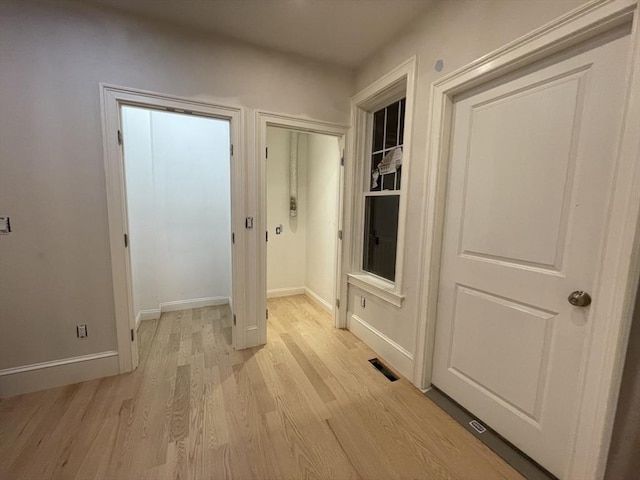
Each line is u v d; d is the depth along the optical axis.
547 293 1.32
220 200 3.48
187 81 2.06
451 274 1.82
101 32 1.83
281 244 3.98
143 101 1.96
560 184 1.25
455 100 1.74
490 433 1.59
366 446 1.50
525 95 1.37
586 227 1.17
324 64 2.51
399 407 1.80
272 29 2.06
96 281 1.98
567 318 1.25
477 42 1.52
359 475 1.34
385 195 2.51
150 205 2.97
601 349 1.10
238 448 1.47
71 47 1.78
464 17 1.58
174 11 1.88
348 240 2.82
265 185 2.41
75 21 1.78
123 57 1.89
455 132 1.75
